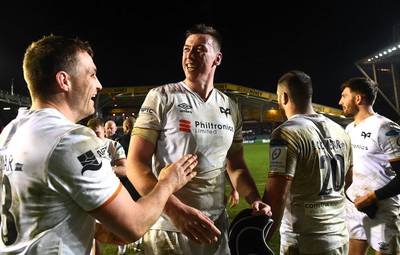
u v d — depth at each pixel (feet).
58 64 3.84
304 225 6.42
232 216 19.20
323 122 6.89
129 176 5.41
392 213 8.54
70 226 3.60
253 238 5.44
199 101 5.96
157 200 4.06
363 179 9.16
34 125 3.67
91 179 3.53
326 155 6.59
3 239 3.70
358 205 8.60
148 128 5.64
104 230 4.73
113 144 13.92
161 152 5.76
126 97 78.79
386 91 62.90
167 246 5.55
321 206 6.47
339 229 6.72
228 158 6.88
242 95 85.81
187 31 6.29
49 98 3.92
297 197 6.49
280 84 7.17
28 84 3.98
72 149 3.51
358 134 9.29
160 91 5.94
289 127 6.34
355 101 9.40
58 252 3.50
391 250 8.55
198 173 5.68
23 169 3.51
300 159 6.30
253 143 100.63
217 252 5.87
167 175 4.36
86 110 4.22
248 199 6.18
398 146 8.27
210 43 6.06
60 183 3.45
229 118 6.24
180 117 5.70
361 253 9.64
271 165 6.32
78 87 4.02
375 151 8.87
